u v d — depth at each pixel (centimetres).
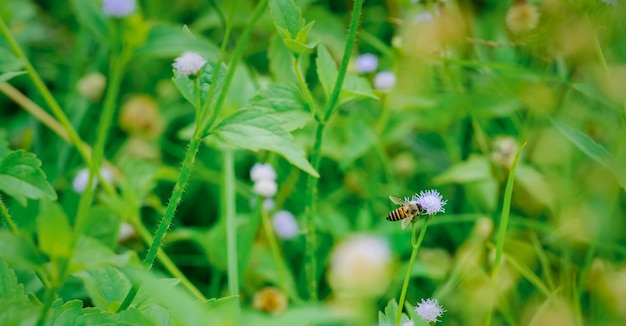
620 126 55
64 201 59
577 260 55
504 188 57
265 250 57
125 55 36
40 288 51
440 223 60
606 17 54
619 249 54
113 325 40
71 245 36
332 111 48
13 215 56
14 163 42
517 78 58
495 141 59
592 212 54
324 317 35
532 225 56
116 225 53
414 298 54
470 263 54
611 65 54
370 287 41
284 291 53
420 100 59
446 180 57
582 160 56
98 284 43
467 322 53
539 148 57
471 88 61
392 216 43
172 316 42
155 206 58
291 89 46
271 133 41
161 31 60
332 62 48
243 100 54
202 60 42
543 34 56
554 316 50
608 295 52
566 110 57
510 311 53
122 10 36
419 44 58
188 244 60
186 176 42
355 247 39
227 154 56
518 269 53
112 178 59
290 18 45
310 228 51
